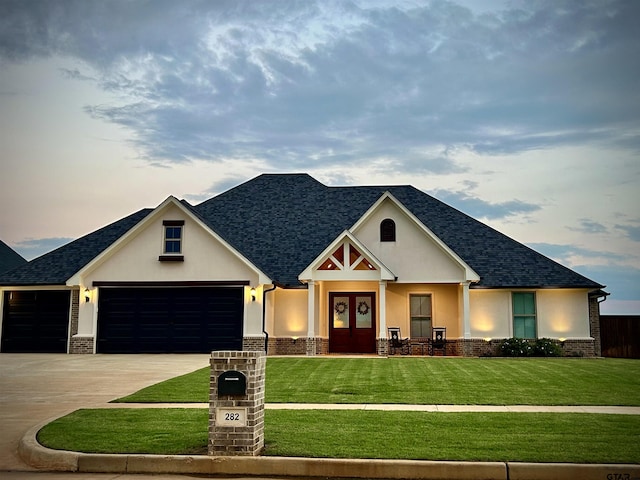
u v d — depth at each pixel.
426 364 21.50
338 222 30.69
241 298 26.88
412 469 9.03
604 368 20.38
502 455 9.37
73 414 12.80
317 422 11.80
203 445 10.16
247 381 9.67
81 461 9.62
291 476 9.25
